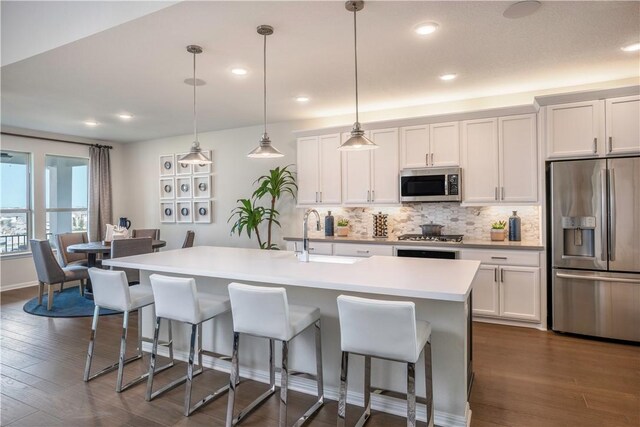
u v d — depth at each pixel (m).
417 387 2.39
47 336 3.86
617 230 3.54
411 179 4.60
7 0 3.33
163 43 2.92
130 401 2.60
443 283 2.15
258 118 5.48
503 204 4.21
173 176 6.82
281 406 2.18
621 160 3.52
